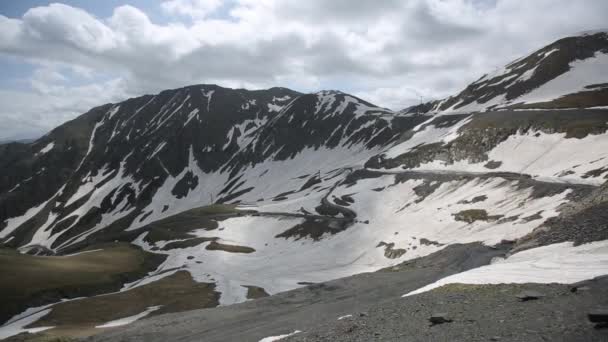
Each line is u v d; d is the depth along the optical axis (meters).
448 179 104.69
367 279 44.28
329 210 122.81
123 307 65.12
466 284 21.83
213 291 72.38
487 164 103.19
